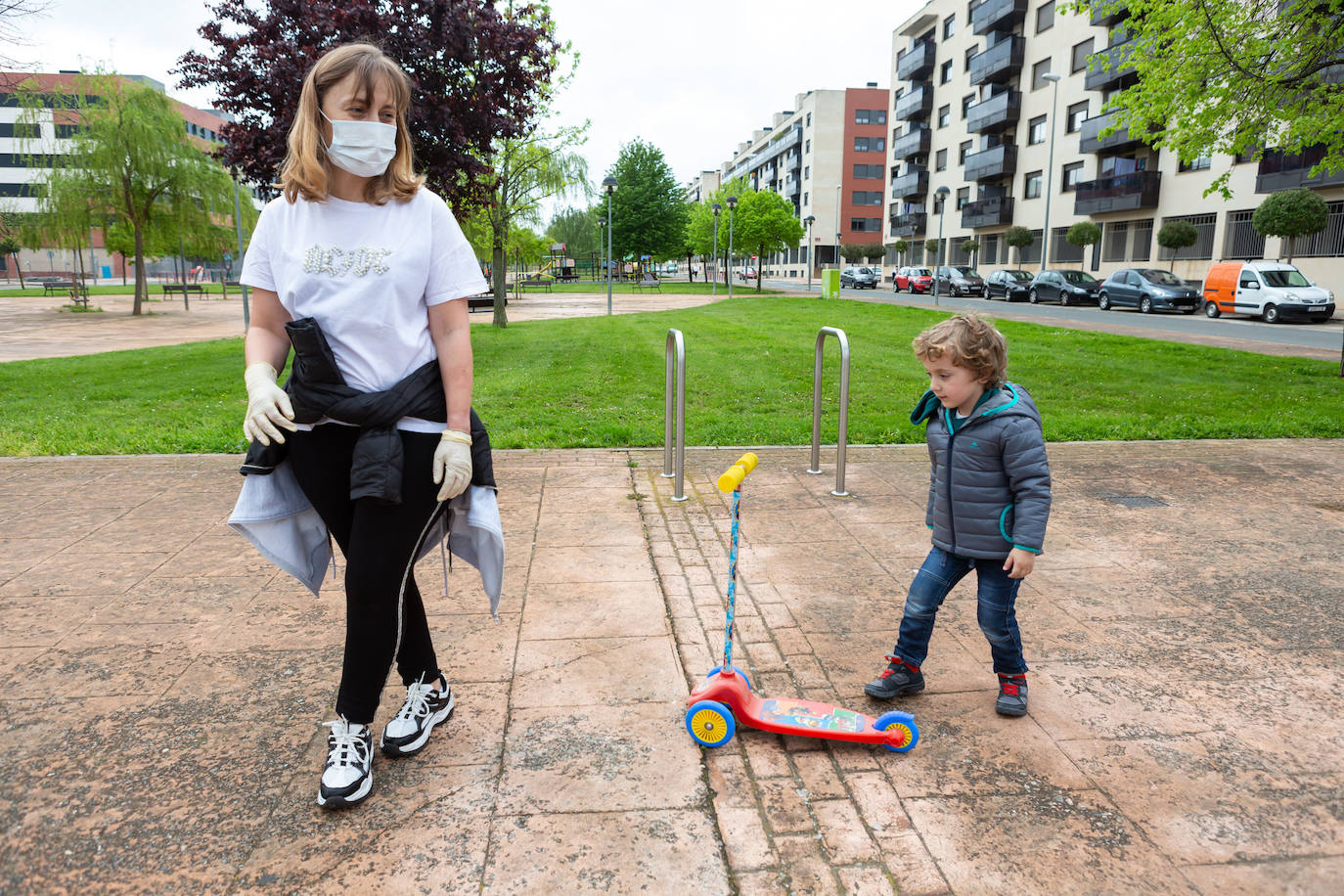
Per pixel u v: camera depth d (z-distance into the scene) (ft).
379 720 9.14
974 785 8.05
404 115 7.18
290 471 7.67
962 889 6.65
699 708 8.55
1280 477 19.77
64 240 100.53
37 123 93.91
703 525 16.01
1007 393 8.70
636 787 7.97
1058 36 128.98
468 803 7.70
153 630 11.24
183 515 16.38
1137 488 18.81
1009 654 9.14
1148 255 113.91
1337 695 9.74
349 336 7.04
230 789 7.85
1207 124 39.24
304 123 6.89
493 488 7.87
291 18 34.47
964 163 158.92
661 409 29.48
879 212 249.96
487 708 9.37
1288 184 89.40
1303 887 6.68
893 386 34.73
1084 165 125.39
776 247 157.38
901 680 9.53
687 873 6.81
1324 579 13.32
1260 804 7.75
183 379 37.65
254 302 7.45
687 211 221.87
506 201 69.46
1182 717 9.28
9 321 85.81
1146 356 44.73
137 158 90.79
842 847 7.14
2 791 7.78
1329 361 42.42
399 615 7.50
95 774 8.06
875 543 15.01
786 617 11.87
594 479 19.40
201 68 34.63
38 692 9.61
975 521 8.80
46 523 15.81
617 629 11.39
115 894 6.51
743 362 41.68
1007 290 112.16
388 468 6.95
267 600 12.25
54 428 25.38
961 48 161.38
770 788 7.98
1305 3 35.42
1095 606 12.27
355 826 7.36
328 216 7.14
